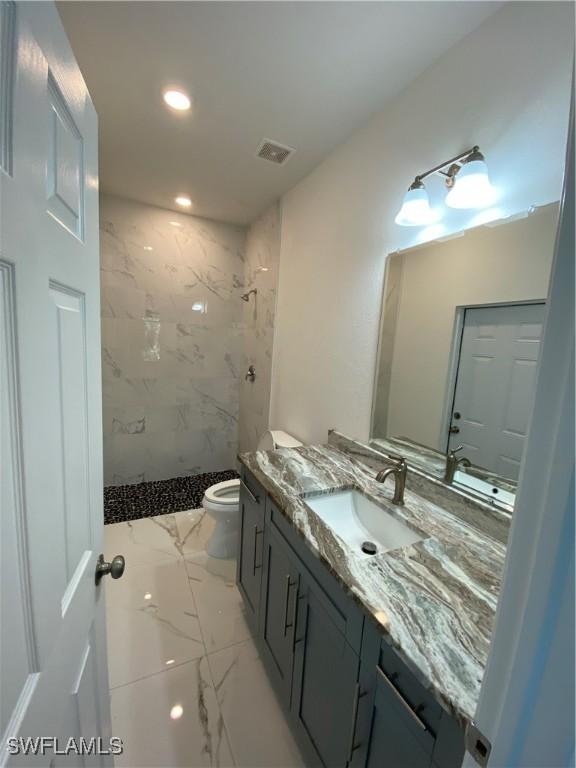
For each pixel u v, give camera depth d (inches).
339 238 69.9
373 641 28.1
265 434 95.3
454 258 47.0
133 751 42.7
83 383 26.8
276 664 48.8
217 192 92.7
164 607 65.8
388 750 26.9
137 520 96.0
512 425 40.4
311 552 37.5
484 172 39.9
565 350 11.3
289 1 39.8
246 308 121.0
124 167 80.5
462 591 30.1
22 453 16.7
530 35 36.8
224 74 51.7
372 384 62.5
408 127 52.9
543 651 11.8
